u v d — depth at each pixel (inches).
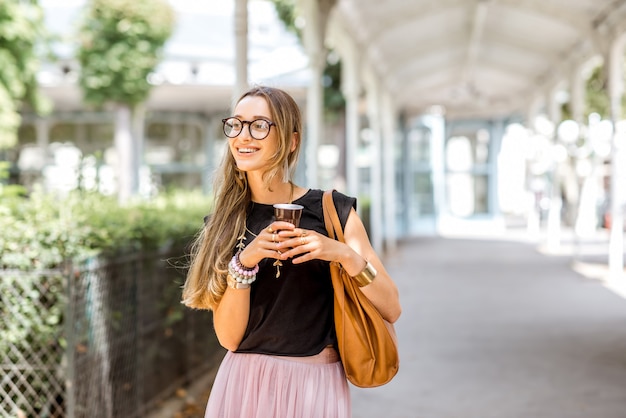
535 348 299.0
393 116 834.8
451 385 241.8
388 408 215.8
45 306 157.6
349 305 90.2
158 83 688.4
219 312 91.5
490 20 593.3
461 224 1100.5
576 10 485.7
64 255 156.9
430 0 500.7
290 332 90.6
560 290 474.9
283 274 90.5
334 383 91.3
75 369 153.7
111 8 616.1
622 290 467.5
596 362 272.8
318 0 365.4
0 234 155.3
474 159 1101.7
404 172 1024.9
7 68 569.3
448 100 958.4
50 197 181.8
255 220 94.0
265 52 739.4
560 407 214.2
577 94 633.6
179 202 308.3
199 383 239.3
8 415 156.3
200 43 732.0
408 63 722.2
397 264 650.2
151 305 203.2
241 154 91.4
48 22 784.9
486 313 388.8
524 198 1471.5
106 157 859.4
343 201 93.5
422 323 360.8
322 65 372.5
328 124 840.3
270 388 90.6
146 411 198.1
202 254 94.4
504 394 229.8
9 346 157.9
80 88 645.9
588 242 831.1
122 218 192.5
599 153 921.5
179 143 895.1
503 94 959.0
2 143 570.9
